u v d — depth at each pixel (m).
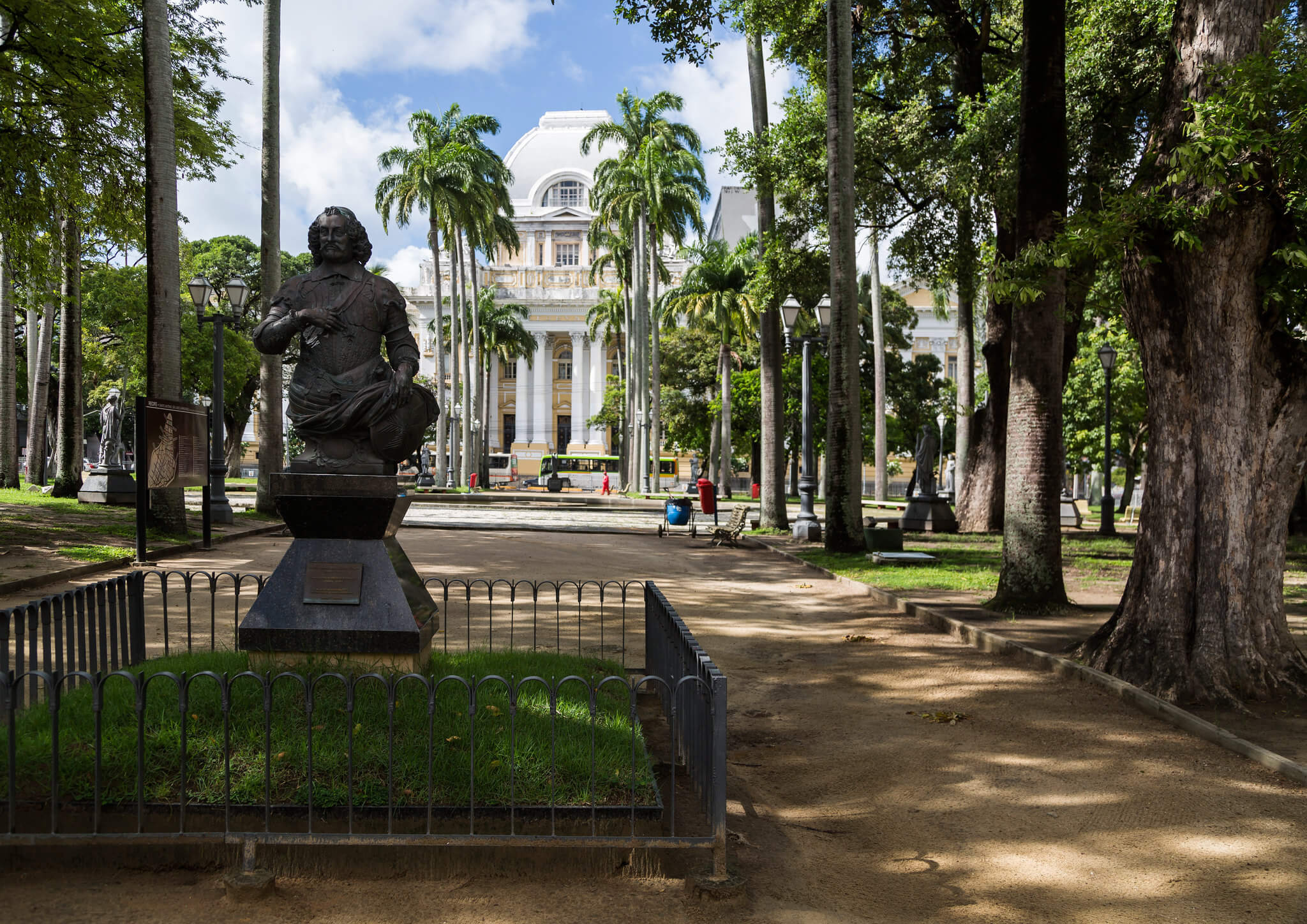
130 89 17.30
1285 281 6.43
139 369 38.16
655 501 38.00
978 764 5.30
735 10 18.69
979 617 9.66
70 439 23.12
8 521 15.98
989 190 17.98
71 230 20.31
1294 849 4.15
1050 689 7.01
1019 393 10.30
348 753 3.72
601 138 42.59
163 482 13.55
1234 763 5.32
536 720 4.57
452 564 14.07
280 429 21.53
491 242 44.81
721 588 12.66
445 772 3.93
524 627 9.16
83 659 5.47
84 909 3.33
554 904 3.49
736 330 42.19
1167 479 6.92
